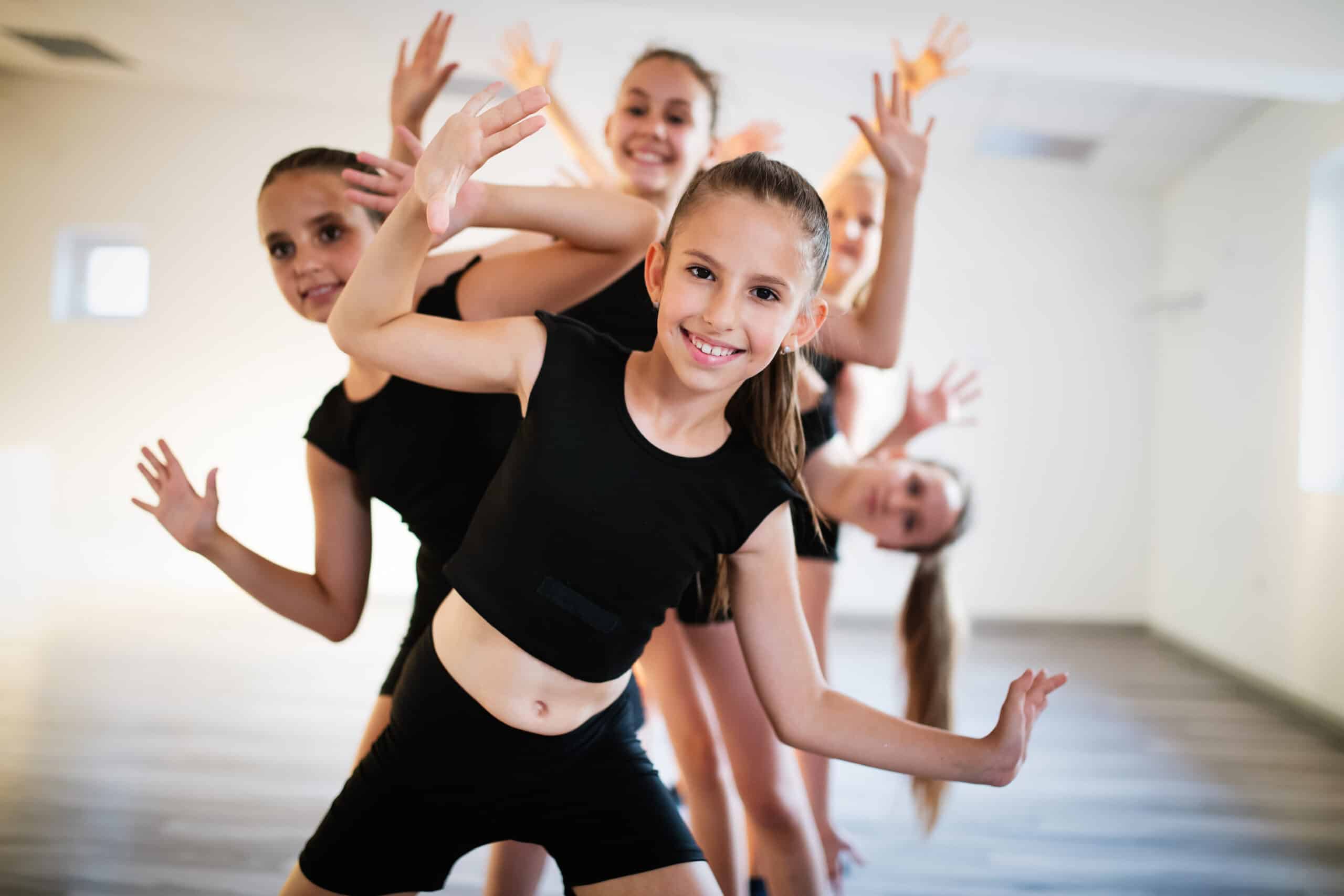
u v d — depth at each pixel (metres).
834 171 3.24
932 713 2.39
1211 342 5.66
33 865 2.31
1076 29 3.23
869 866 2.56
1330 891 2.50
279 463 6.66
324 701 3.84
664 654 1.79
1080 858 2.65
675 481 1.10
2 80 6.66
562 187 1.40
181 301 6.72
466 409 1.38
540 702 1.14
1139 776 3.39
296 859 2.40
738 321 1.02
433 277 1.47
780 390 1.19
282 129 6.72
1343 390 4.53
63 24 5.53
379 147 6.73
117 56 6.05
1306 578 4.44
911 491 2.25
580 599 1.10
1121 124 5.43
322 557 1.51
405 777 1.18
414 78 1.83
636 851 1.16
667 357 1.09
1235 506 5.22
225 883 2.25
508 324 1.12
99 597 5.85
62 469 6.68
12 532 6.44
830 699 1.19
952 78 4.99
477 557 1.13
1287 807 3.13
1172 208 6.30
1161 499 6.29
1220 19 3.25
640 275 1.52
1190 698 4.58
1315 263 4.62
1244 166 5.31
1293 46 3.27
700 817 1.80
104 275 6.88
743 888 1.84
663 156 2.23
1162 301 6.12
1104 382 6.48
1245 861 2.68
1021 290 6.51
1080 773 3.40
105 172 6.76
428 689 1.17
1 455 6.38
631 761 1.21
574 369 1.10
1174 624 5.98
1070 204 6.50
